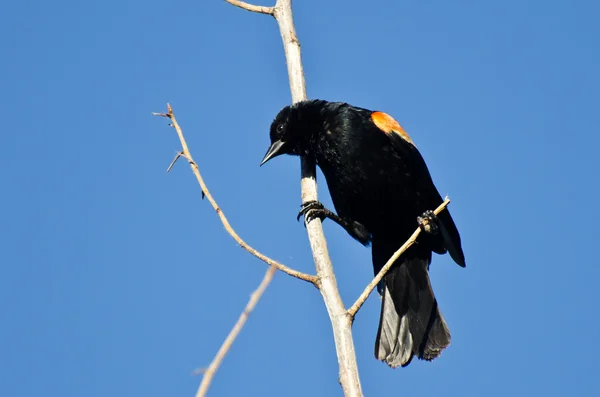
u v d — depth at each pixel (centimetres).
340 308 609
